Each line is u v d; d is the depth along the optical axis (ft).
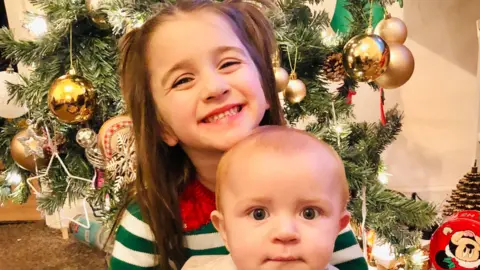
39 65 3.90
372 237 4.44
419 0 5.84
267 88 2.49
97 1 3.42
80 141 3.67
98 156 3.67
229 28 2.20
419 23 5.93
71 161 4.21
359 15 3.92
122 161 3.33
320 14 4.47
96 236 5.50
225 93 2.06
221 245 2.39
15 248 5.84
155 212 2.43
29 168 4.15
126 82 2.52
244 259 1.70
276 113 2.58
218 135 2.09
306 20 4.02
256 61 2.37
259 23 2.47
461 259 3.47
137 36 2.38
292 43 3.67
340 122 4.16
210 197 2.42
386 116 5.00
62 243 5.92
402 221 4.10
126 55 2.52
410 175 6.47
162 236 2.42
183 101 2.08
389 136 4.73
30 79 4.01
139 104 2.40
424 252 4.44
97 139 3.64
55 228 6.29
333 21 4.53
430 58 6.05
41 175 3.98
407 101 6.22
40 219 6.61
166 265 2.43
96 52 3.82
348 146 4.17
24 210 6.61
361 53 3.27
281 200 1.67
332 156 1.81
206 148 2.15
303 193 1.67
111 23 3.41
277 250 1.63
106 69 3.78
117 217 2.76
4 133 4.41
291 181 1.66
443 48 6.01
